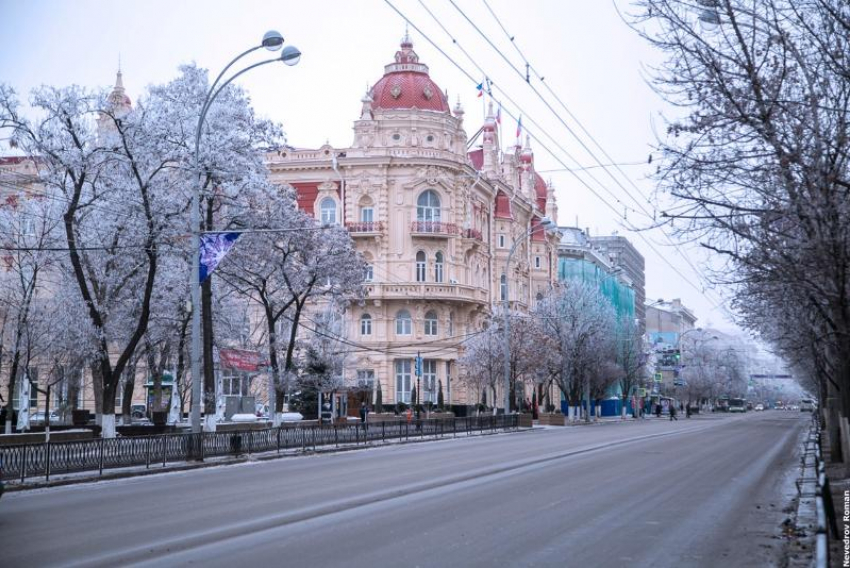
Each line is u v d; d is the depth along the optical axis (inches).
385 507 642.2
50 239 1539.1
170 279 1675.7
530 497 704.4
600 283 4539.9
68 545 488.7
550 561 437.7
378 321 2950.3
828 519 446.0
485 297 3248.0
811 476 820.0
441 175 2974.9
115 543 493.0
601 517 592.7
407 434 1820.9
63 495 788.0
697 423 3129.9
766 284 799.1
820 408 2253.9
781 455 1261.1
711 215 673.0
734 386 6673.2
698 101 620.4
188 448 1147.9
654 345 5664.4
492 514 603.8
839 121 594.6
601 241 6958.7
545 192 4160.9
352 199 2947.8
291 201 1712.6
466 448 1453.0
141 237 1396.4
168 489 815.7
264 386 2748.5
